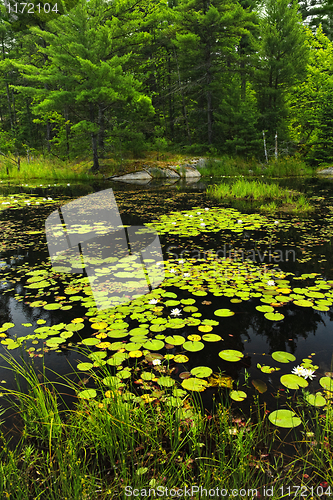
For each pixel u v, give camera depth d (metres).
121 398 1.44
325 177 13.46
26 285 2.96
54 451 1.25
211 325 2.21
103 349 1.93
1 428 1.38
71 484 1.10
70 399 1.52
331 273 3.20
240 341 2.03
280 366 1.77
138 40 15.75
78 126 13.55
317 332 2.13
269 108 17.45
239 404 1.48
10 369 1.77
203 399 1.51
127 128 16.52
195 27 16.95
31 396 1.49
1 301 2.63
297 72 16.84
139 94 14.54
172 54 20.27
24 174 14.38
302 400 1.51
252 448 1.25
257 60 17.17
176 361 1.81
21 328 2.20
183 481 1.09
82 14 13.51
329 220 5.65
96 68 13.12
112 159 16.27
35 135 24.91
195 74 18.77
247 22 16.97
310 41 20.03
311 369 1.72
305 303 2.54
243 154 17.62
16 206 7.19
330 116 16.06
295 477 1.12
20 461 1.21
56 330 2.15
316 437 1.29
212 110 18.08
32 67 14.41
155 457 1.21
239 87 18.25
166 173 15.02
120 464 1.17
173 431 1.33
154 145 18.11
